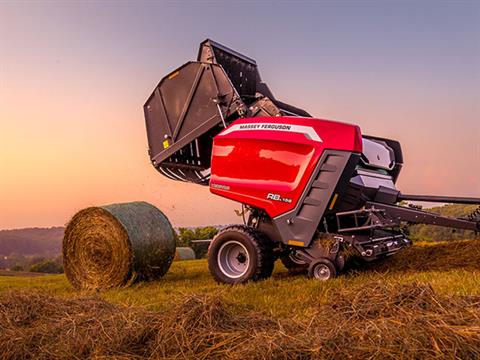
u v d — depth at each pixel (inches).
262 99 311.6
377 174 318.3
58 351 143.2
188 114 340.8
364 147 309.0
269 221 298.7
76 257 336.5
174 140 347.6
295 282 271.4
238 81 350.3
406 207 288.8
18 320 170.1
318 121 279.4
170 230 345.7
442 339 116.7
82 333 150.2
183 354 131.8
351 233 283.4
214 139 310.5
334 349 118.6
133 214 332.2
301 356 118.6
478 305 140.3
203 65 332.5
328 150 273.0
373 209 276.8
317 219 274.8
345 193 289.1
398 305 142.0
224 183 303.4
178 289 281.6
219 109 321.4
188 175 372.2
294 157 282.2
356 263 307.4
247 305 200.5
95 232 329.1
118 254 320.2
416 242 440.5
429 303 141.7
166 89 351.3
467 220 279.3
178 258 951.6
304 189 277.6
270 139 288.5
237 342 132.8
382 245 274.5
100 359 135.0
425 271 279.4
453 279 236.8
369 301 147.9
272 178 288.0
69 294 304.3
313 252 279.9
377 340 119.3
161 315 154.2
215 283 301.9
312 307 191.0
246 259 295.9
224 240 299.1
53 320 169.9
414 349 113.3
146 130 364.5
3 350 148.9
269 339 127.6
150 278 337.4
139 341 144.3
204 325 142.7
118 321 154.4
